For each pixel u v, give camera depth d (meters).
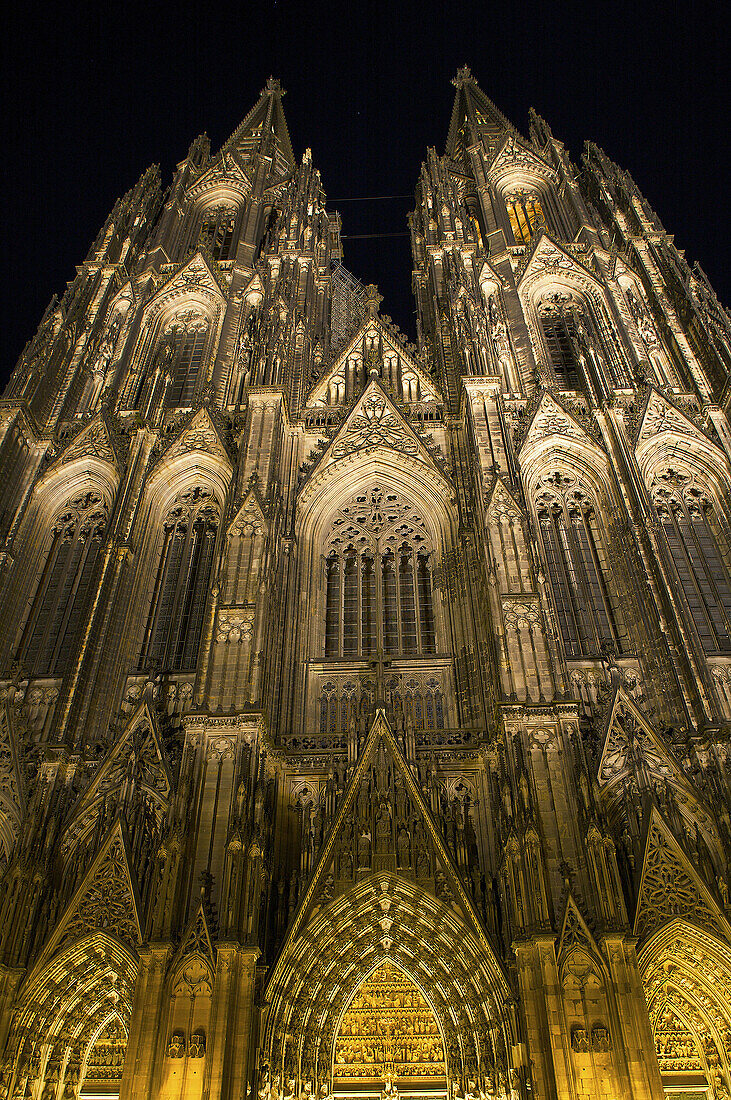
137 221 87.88
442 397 65.31
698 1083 37.41
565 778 40.53
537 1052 33.72
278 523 53.75
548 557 55.81
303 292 76.75
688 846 40.72
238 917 36.88
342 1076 38.59
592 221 81.44
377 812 42.25
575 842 38.53
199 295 77.25
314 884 39.94
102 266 80.38
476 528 53.88
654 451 59.31
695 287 68.88
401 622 53.75
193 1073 33.69
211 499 60.41
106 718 49.12
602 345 67.94
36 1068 38.84
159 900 37.69
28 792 45.81
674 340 66.88
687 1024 38.81
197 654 52.12
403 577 56.00
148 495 59.59
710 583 53.66
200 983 35.66
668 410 60.53
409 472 60.09
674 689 46.97
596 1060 33.12
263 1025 36.28
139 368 71.56
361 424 62.69
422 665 50.59
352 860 40.75
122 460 61.94
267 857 40.81
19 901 40.56
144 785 45.16
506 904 38.16
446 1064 37.97
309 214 88.19
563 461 60.41
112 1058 40.50
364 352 70.25
